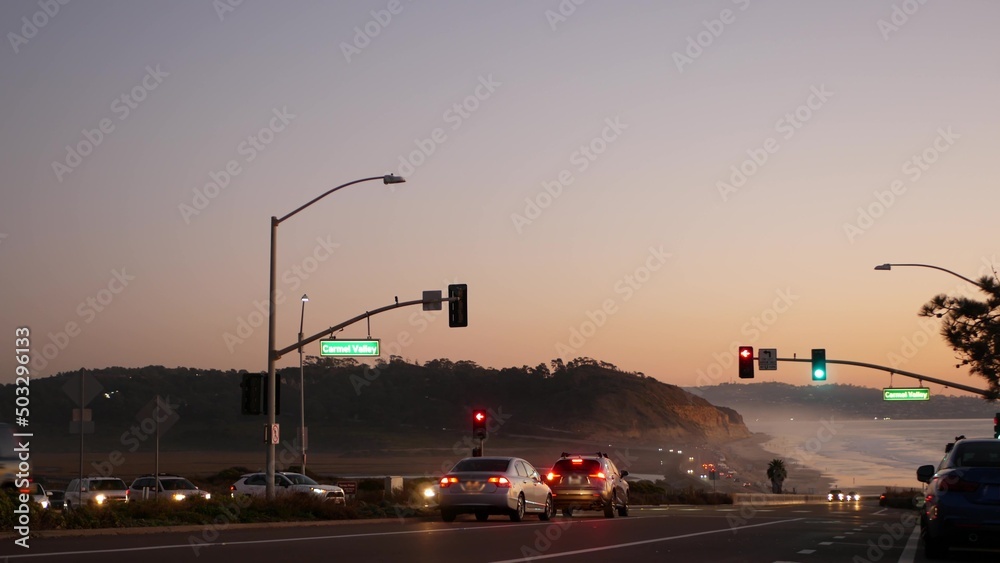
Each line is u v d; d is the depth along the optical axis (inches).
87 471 3885.3
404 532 863.7
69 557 594.6
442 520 1083.3
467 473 1048.2
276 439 1186.0
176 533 845.2
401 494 1438.2
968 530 611.2
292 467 2519.7
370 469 4852.4
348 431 7500.0
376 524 1018.7
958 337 1590.8
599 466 1256.2
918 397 1987.0
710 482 5403.5
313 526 978.1
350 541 750.5
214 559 595.5
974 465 637.9
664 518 1188.5
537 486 1115.3
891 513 1550.2
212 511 984.9
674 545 731.4
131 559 586.6
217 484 2546.8
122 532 833.5
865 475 6471.5
